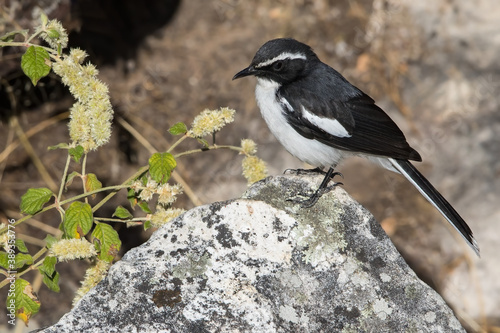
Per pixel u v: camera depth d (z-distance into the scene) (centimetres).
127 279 641
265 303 639
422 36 1515
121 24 1484
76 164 1301
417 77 1484
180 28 1551
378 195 1366
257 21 1580
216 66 1491
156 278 643
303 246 678
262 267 659
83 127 732
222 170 1364
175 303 632
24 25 1074
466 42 1484
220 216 682
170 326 620
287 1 1606
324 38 1551
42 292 1127
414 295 668
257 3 1603
